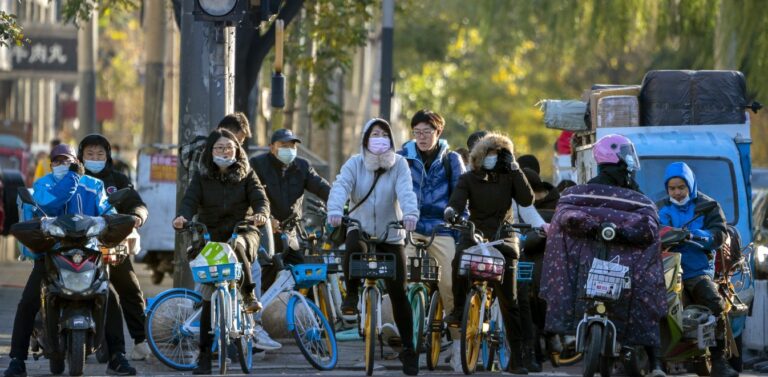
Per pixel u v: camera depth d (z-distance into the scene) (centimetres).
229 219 3272
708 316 3344
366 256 3216
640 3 9156
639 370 3256
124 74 16738
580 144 4831
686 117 4403
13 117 13300
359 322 3416
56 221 3102
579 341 3014
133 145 17375
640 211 3042
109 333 3294
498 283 3344
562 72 11781
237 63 5047
